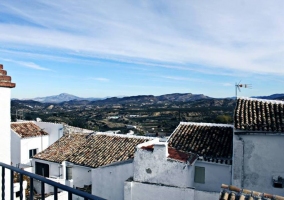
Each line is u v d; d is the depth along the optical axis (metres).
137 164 13.37
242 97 14.84
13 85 5.02
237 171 12.02
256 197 8.14
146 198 12.85
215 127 16.50
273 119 12.13
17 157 24.53
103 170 15.90
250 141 11.84
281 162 11.41
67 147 21.12
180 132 16.55
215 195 11.55
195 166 13.87
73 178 18.48
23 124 27.08
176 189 12.25
